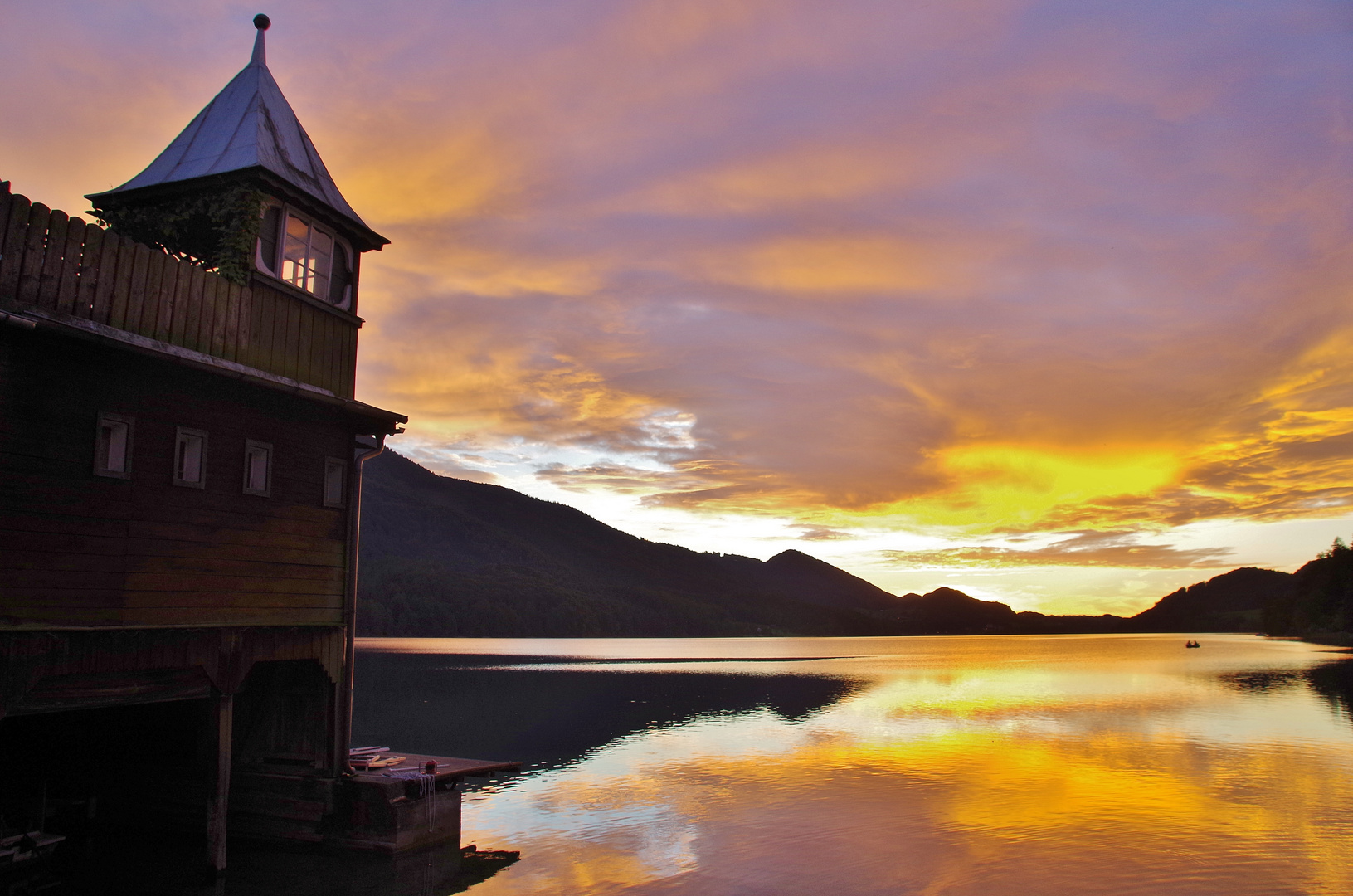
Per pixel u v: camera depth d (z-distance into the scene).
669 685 74.38
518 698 59.44
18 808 16.30
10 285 11.66
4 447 11.39
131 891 14.52
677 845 20.53
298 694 17.28
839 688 73.81
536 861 18.73
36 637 11.59
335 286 18.03
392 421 17.77
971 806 25.33
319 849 16.64
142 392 13.30
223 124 17.27
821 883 17.75
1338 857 20.11
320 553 16.66
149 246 16.91
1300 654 143.00
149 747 18.05
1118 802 26.02
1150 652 170.12
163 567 13.36
